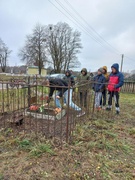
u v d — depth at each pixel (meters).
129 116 5.19
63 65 40.78
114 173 2.29
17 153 2.64
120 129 3.96
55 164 2.41
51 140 3.04
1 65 57.62
